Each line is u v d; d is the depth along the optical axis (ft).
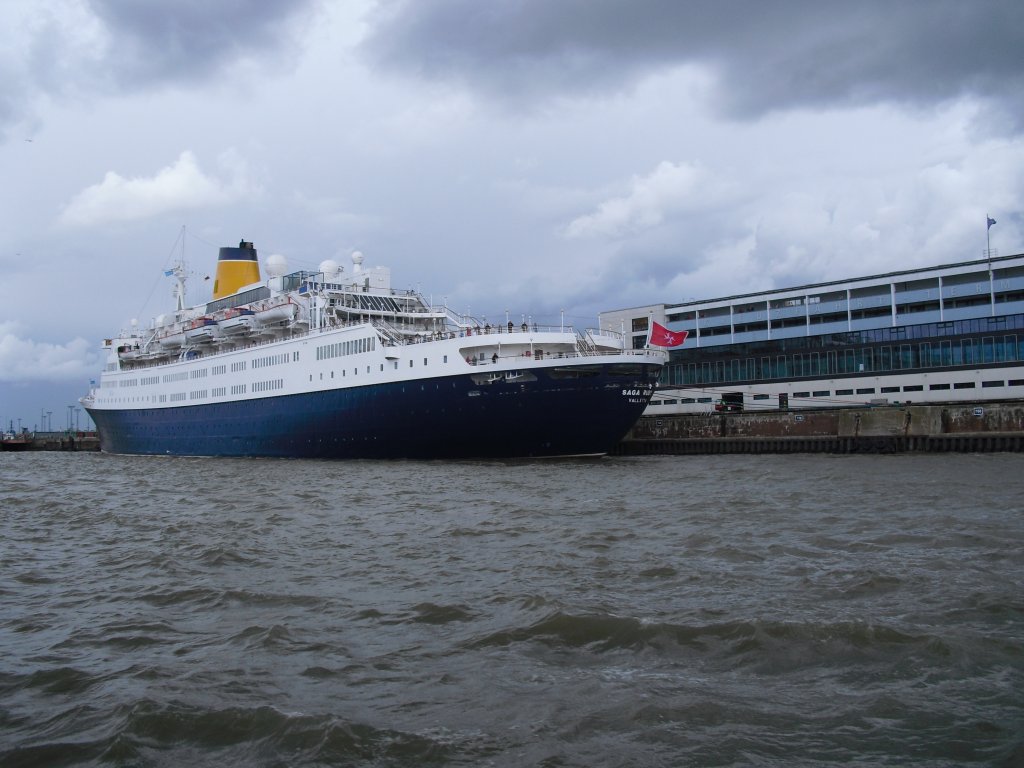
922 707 37.35
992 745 33.65
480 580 62.34
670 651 45.34
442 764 33.50
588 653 45.70
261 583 63.67
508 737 35.60
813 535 75.66
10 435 551.18
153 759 34.81
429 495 114.93
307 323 214.90
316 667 44.52
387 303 217.56
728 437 218.38
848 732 35.22
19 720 39.19
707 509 94.22
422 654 46.26
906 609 51.31
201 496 124.47
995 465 146.00
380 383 182.91
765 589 57.00
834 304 244.01
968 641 44.62
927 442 185.57
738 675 41.81
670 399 270.46
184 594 61.26
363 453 193.57
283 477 153.69
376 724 37.09
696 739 34.94
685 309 273.75
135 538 87.61
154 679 43.52
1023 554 65.67
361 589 60.95
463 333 178.81
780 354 249.75
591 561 67.46
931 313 228.02
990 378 211.00
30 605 60.39
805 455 194.39
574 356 171.42
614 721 36.81
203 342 256.11
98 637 51.65
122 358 302.45
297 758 34.37
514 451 175.42
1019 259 214.90
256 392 223.51
